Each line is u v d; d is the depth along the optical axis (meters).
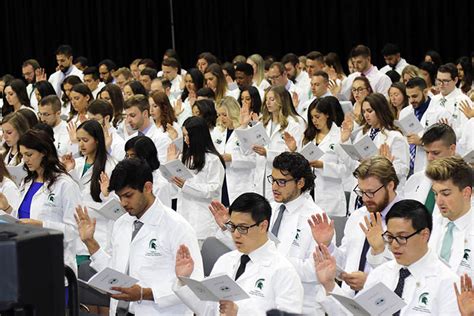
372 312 4.21
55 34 18.36
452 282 4.26
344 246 5.42
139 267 5.14
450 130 6.13
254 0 18.19
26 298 1.91
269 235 5.37
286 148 9.35
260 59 13.45
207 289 4.41
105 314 7.30
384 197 5.15
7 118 8.22
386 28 17.41
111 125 9.47
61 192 6.22
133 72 15.29
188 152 7.80
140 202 5.11
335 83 12.86
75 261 6.29
